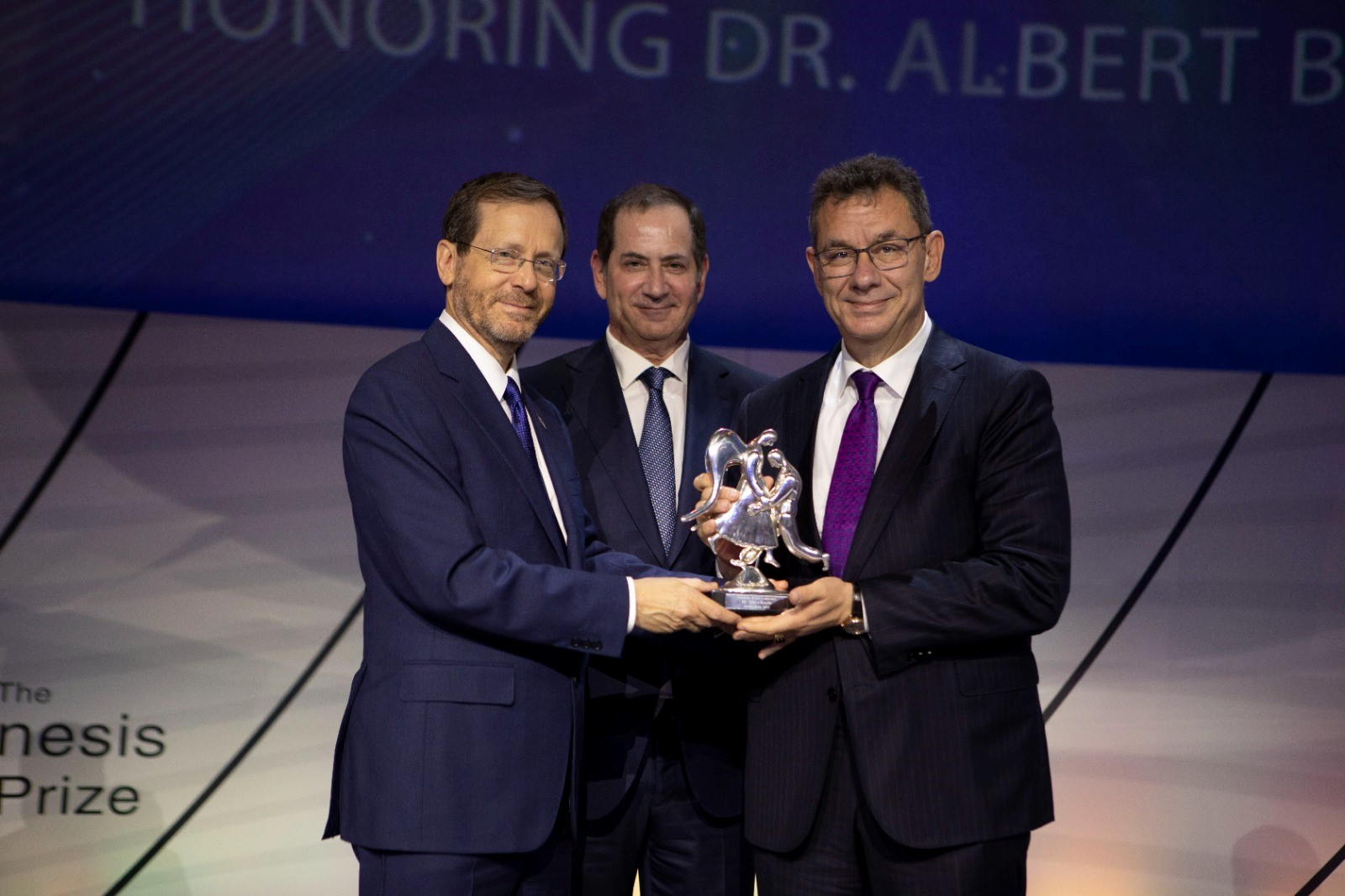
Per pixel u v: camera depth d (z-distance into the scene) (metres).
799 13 3.29
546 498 1.97
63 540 3.15
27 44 3.14
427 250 3.26
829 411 2.05
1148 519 3.24
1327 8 3.21
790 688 1.93
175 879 3.17
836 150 3.28
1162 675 3.22
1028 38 3.27
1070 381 3.25
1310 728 3.19
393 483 1.86
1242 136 3.23
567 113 3.27
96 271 3.18
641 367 2.46
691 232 2.45
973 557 1.89
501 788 1.84
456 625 1.87
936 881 1.82
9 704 3.12
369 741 1.86
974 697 1.85
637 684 2.23
